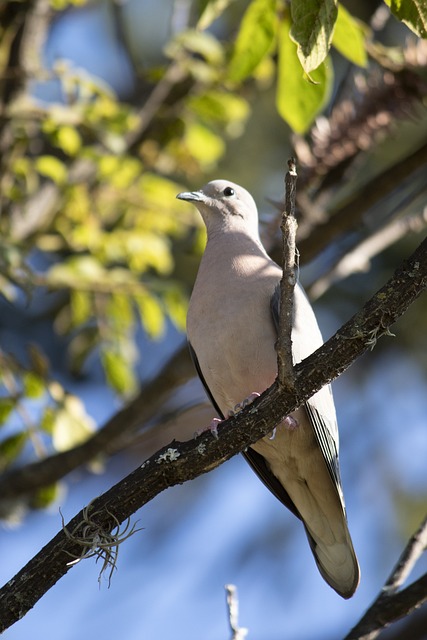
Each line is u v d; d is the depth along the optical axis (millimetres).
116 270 10961
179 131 11984
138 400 9703
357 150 9242
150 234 11219
